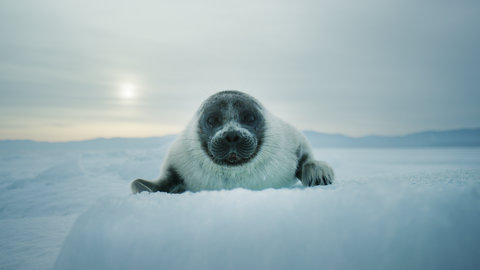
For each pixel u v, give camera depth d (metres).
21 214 1.16
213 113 0.79
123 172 2.00
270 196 0.37
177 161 0.86
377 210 0.30
